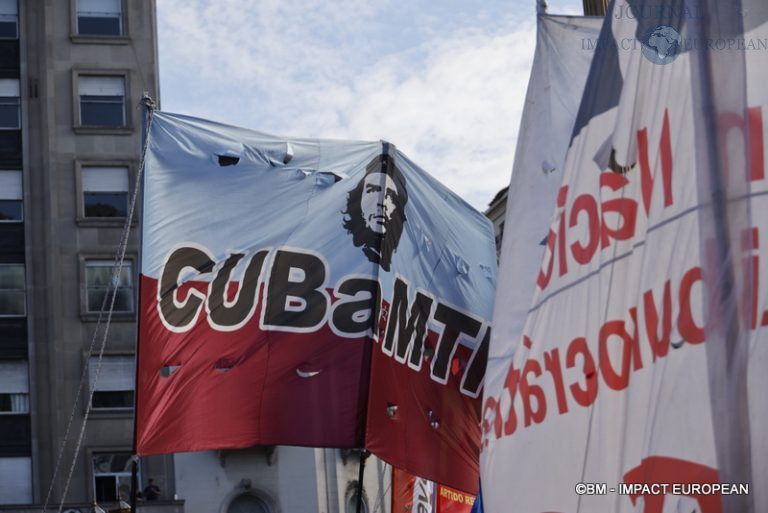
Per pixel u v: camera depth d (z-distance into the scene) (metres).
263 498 48.88
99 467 41.97
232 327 13.53
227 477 48.62
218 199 13.88
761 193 6.63
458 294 15.28
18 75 44.59
